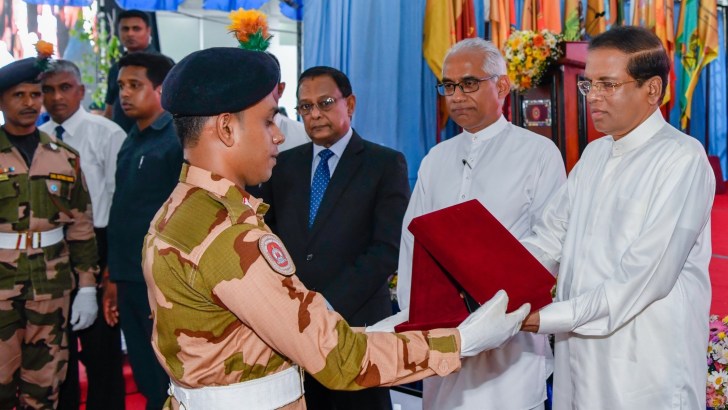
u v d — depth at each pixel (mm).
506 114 4625
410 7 4918
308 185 2688
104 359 3385
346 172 2633
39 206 3029
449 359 1406
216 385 1343
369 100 4742
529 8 5691
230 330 1316
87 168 3609
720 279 4641
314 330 1291
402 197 2627
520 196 2312
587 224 1907
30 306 3020
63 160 3135
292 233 2641
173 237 1322
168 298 1316
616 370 1827
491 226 1866
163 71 3176
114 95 4527
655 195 1772
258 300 1261
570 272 1937
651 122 1854
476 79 2342
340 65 4672
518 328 1602
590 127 4547
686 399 1810
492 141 2402
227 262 1266
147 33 4480
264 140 1373
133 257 3092
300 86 2648
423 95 5062
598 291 1752
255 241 1283
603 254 1849
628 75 1797
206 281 1273
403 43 4895
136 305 3127
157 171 3066
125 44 4445
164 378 3117
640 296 1728
